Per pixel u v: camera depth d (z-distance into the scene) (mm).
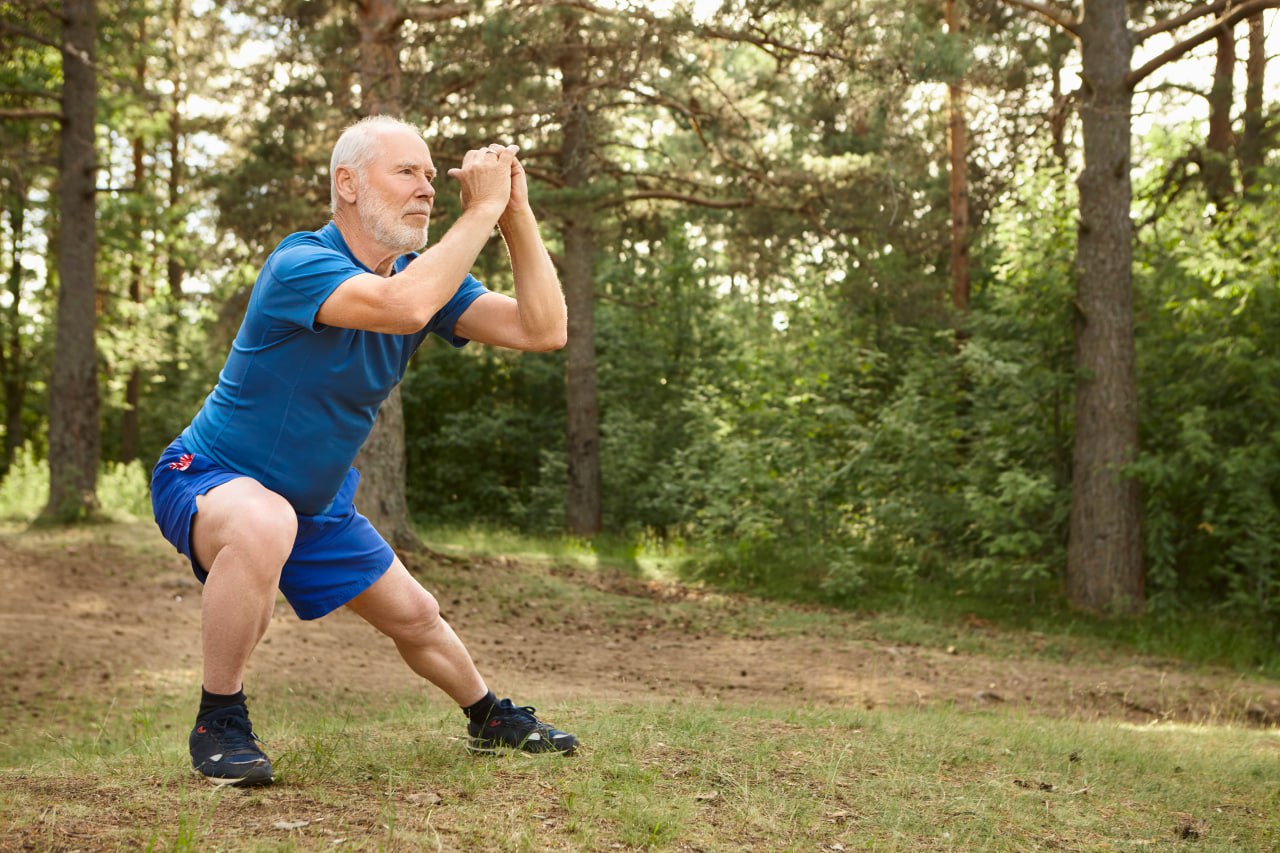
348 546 2963
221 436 2773
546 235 21453
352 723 5102
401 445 13312
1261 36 15484
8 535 14047
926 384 14328
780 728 4227
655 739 3631
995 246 17594
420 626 3098
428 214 2795
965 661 9750
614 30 14172
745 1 13383
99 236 20312
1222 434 11844
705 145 16641
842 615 12062
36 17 16688
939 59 12820
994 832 2934
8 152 17031
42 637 8547
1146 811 3486
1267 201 11711
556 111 14648
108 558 12445
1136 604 11727
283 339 2641
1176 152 16016
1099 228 12055
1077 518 12102
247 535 2668
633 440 21750
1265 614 11234
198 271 23984
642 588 13625
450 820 2561
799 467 13961
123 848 2254
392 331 2555
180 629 9445
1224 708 8164
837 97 14289
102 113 19766
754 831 2717
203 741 2797
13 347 26422
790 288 20109
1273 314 11219
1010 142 20328
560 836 2516
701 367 23125
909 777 3465
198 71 20047
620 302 21625
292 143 14508
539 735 3229
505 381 25844
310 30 15109
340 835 2408
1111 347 11961
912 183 18672
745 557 14273
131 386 27297
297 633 9273
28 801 2584
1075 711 7832
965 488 12812
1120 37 12016
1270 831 3334
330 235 2797
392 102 13352
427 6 13500
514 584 12625
